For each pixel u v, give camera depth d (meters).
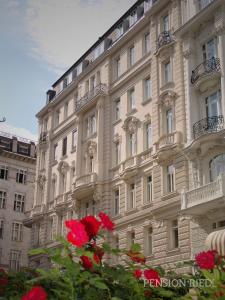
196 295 3.92
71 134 44.44
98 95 38.34
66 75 49.59
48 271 3.73
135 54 36.22
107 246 4.20
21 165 62.81
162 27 33.47
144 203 31.25
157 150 29.62
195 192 24.98
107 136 37.31
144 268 4.27
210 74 26.39
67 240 3.77
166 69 32.25
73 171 42.66
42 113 51.31
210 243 15.72
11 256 57.62
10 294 4.93
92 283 3.54
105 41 41.28
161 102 31.23
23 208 61.19
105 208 35.16
